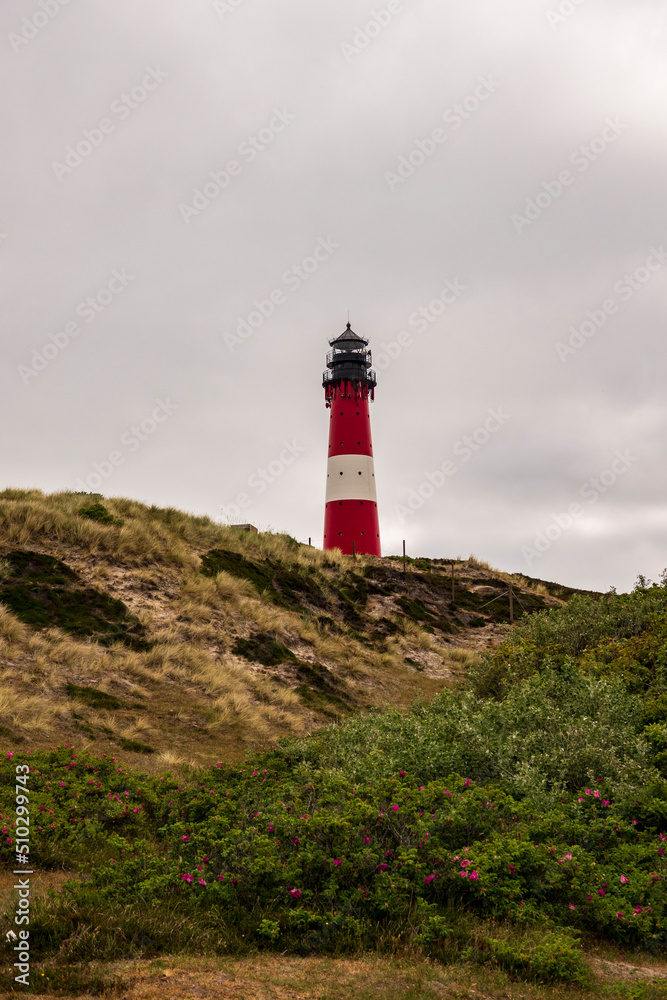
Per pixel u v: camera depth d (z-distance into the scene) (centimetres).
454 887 798
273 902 761
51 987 570
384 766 1173
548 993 632
